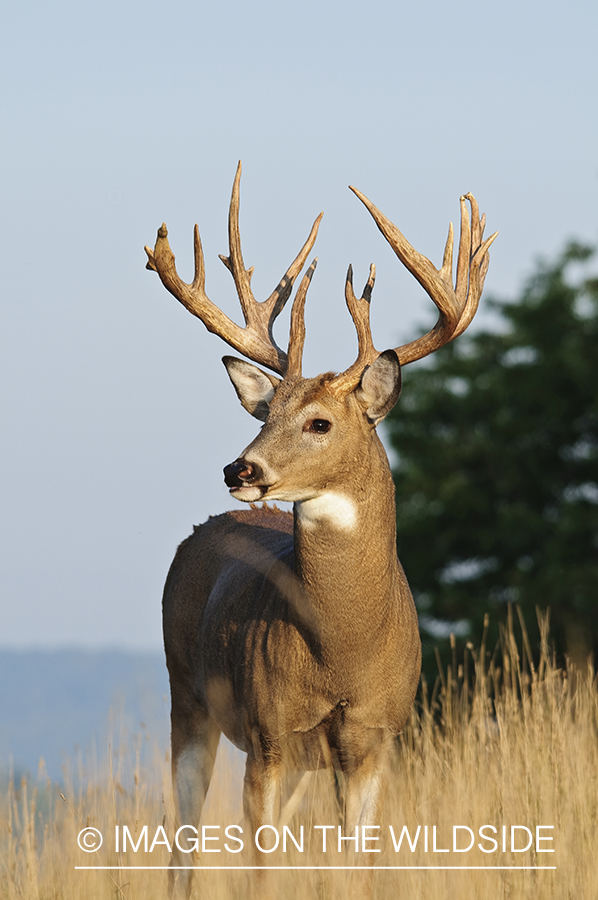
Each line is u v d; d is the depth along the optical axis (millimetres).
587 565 60906
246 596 21422
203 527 25562
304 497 18781
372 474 18984
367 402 19188
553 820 20094
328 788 22188
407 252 20828
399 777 23078
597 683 28609
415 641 20203
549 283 71938
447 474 70312
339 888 17812
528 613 57062
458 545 69000
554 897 17828
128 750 21828
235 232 22688
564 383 69125
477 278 22109
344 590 18844
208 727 24641
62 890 19062
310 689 19344
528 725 22891
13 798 21000
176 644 24828
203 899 19078
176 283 21812
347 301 20141
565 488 69562
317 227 23172
